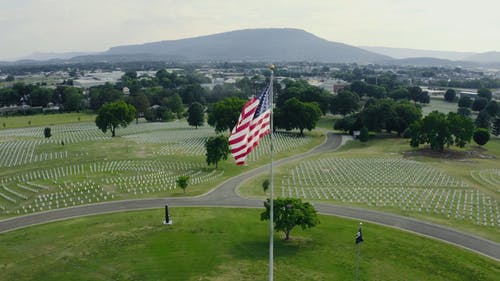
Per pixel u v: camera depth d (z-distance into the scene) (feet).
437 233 167.43
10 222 183.62
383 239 159.33
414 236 163.53
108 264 137.39
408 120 425.69
